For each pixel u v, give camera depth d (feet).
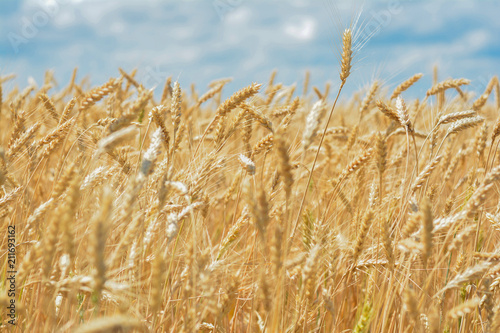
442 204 6.68
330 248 6.02
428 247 5.41
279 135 5.44
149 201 5.99
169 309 5.90
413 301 5.39
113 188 5.97
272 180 6.28
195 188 6.08
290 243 5.78
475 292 6.00
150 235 5.66
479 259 5.98
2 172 5.82
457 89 7.42
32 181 6.65
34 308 5.83
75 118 6.09
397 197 6.33
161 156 6.69
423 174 5.97
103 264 5.09
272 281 5.72
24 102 7.48
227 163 6.57
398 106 6.24
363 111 7.37
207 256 5.59
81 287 5.36
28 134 6.14
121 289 5.33
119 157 5.99
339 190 6.49
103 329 4.32
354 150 7.30
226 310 5.69
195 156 6.36
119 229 5.80
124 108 6.93
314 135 5.50
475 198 5.56
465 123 6.15
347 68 5.98
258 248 6.13
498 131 6.26
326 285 6.03
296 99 6.46
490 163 6.37
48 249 5.26
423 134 7.06
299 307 5.79
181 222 5.91
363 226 5.89
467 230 5.55
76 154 6.36
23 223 5.99
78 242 5.78
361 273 6.31
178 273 5.96
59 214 5.24
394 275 5.78
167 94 7.29
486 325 5.87
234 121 6.37
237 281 5.71
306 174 7.03
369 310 5.75
